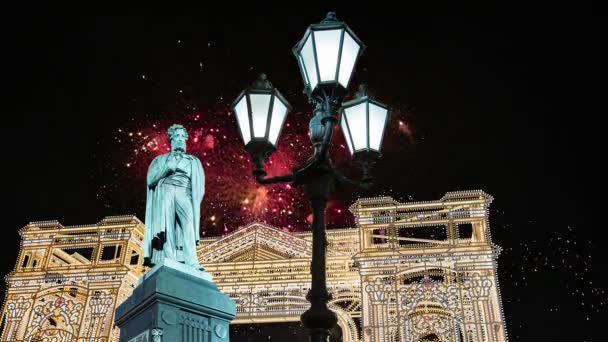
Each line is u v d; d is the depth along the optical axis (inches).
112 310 772.6
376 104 363.9
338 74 329.7
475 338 698.2
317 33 335.9
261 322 818.2
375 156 358.0
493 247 729.6
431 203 764.6
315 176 340.2
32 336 768.9
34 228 831.7
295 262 826.2
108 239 818.8
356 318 828.6
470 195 762.8
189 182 520.1
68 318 774.5
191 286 464.4
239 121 350.9
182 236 499.5
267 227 875.4
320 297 313.9
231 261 857.5
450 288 719.7
